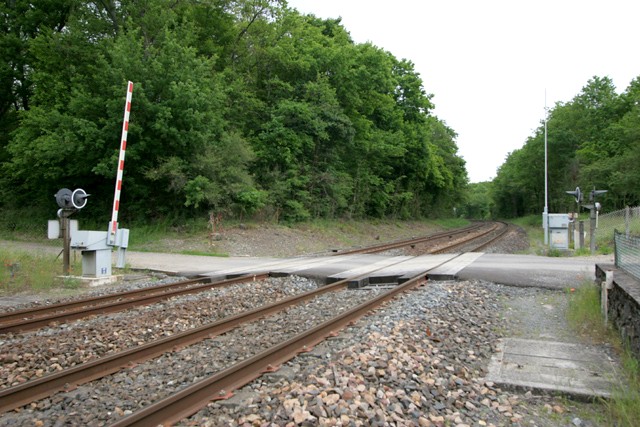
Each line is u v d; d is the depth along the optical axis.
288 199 31.16
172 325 8.39
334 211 36.34
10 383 5.71
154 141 25.25
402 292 10.84
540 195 72.25
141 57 25.58
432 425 4.40
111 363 5.98
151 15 27.22
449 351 6.55
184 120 24.95
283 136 30.23
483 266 14.51
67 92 26.70
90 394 5.26
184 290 11.57
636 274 7.89
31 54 30.55
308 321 8.61
